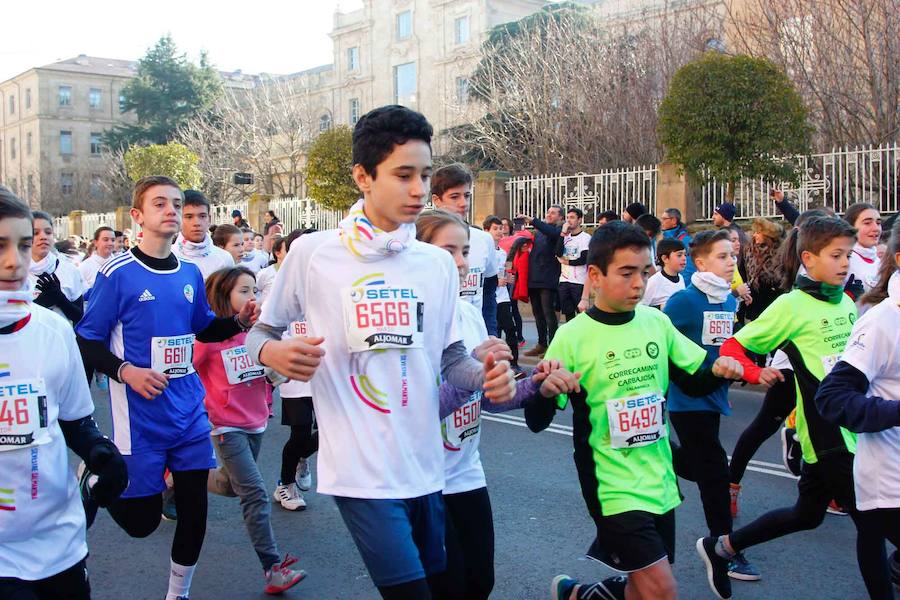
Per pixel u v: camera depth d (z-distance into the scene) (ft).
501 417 29.27
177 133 163.43
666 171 49.52
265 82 151.84
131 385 13.03
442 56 148.46
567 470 22.27
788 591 14.51
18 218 9.02
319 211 74.43
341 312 9.18
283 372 8.73
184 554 13.61
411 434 9.27
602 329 11.27
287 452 19.70
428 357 9.50
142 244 14.23
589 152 73.72
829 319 13.53
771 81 43.27
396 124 9.08
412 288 9.37
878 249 22.53
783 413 17.57
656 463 11.16
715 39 65.92
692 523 18.02
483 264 18.78
